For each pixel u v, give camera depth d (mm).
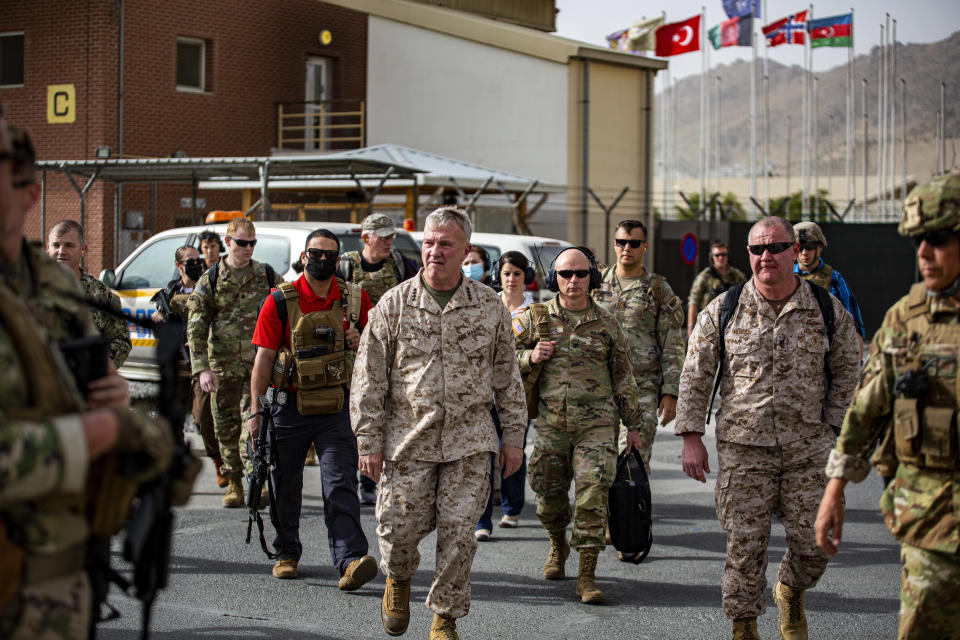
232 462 7730
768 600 5746
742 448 4672
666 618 5344
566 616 5363
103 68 22172
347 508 5750
